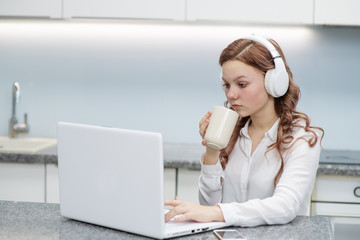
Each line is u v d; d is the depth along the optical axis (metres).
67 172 1.23
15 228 1.17
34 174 2.58
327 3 2.55
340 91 2.91
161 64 2.99
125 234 1.14
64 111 3.08
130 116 3.05
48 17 2.67
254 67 1.35
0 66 3.08
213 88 2.98
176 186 2.52
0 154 2.55
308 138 1.42
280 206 1.23
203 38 2.95
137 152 1.08
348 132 2.93
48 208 1.37
